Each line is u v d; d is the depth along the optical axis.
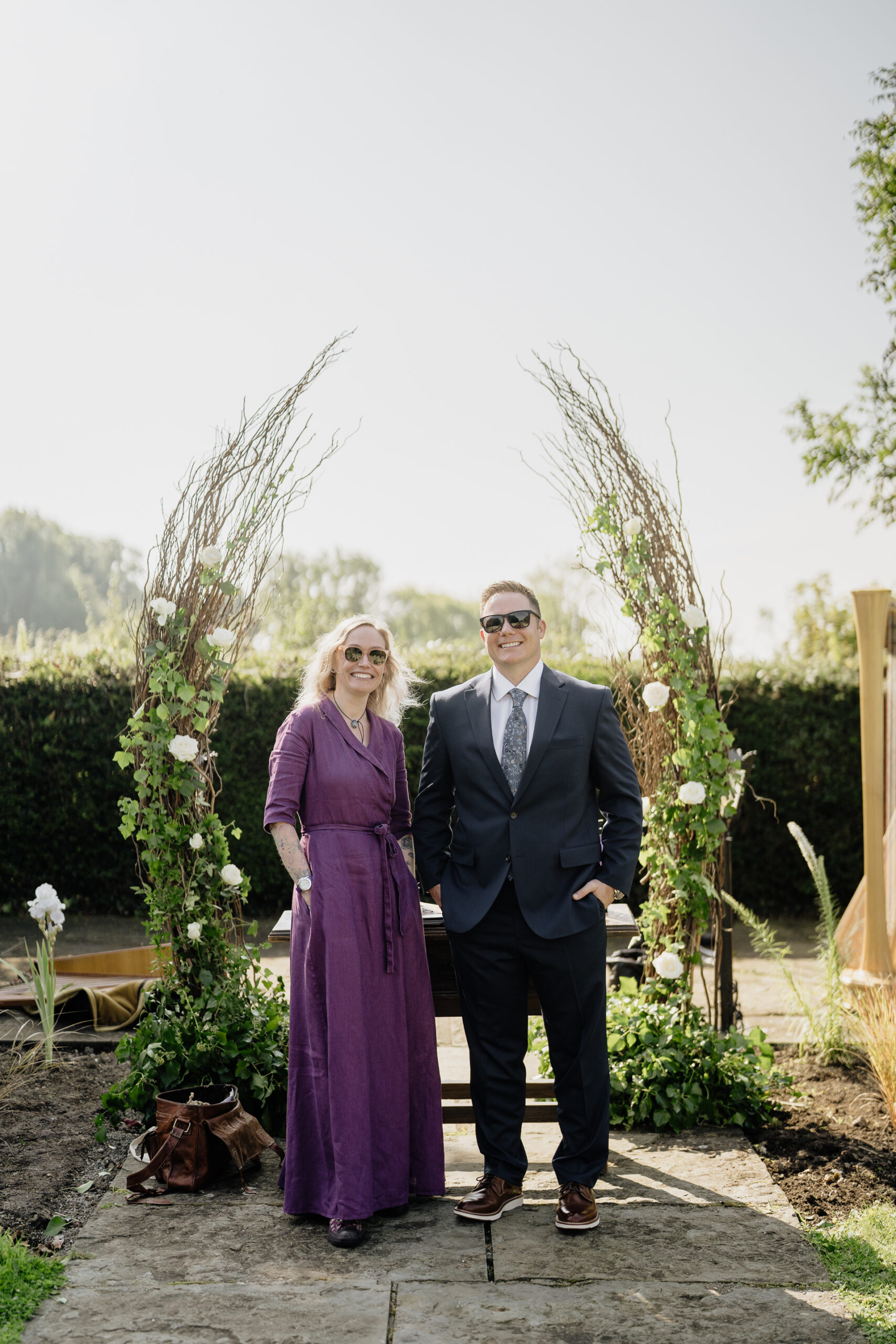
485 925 2.98
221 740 8.03
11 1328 2.36
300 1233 2.88
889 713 5.56
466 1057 4.64
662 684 3.97
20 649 8.59
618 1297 2.53
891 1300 2.52
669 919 4.11
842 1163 3.37
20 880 8.04
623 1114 3.71
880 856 4.99
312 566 34.88
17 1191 3.12
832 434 9.56
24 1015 4.91
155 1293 2.54
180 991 3.71
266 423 3.86
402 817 3.29
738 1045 3.79
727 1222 2.94
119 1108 3.52
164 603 3.72
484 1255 2.75
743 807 8.05
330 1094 2.86
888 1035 3.76
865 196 8.80
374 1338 2.34
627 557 4.03
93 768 7.96
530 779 2.96
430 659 8.32
